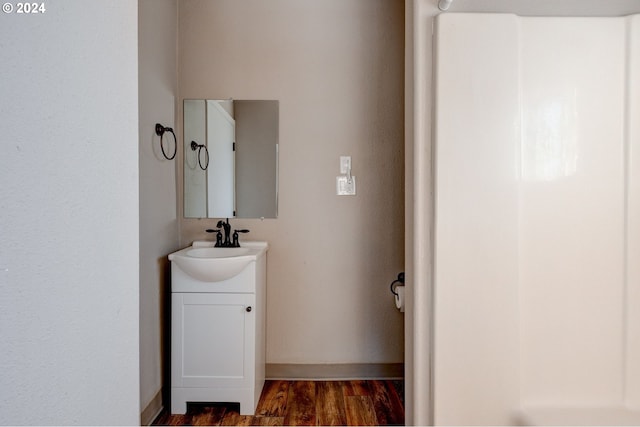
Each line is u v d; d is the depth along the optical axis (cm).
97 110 59
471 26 115
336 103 204
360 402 179
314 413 169
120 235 64
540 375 117
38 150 49
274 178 205
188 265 160
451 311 117
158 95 177
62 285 53
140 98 158
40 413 50
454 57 115
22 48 48
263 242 198
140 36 158
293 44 204
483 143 115
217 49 203
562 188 116
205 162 204
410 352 127
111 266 62
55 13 52
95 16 58
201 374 168
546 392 117
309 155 205
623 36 115
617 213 115
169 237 189
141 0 158
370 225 206
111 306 62
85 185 56
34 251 49
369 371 205
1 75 46
